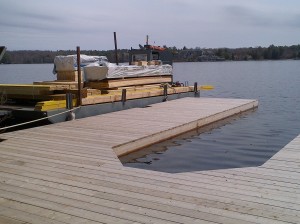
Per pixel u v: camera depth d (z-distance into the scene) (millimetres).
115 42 16641
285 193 4359
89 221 3609
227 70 75938
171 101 14344
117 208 3908
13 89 10898
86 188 4496
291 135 10445
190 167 7055
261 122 12461
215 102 14148
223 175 5031
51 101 9820
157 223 3561
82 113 10508
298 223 3562
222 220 3627
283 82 39188
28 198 4184
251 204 4020
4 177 4918
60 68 12758
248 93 27266
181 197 4207
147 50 17047
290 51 130875
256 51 135375
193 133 9961
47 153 6180
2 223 3566
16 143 6934
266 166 5520
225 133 10336
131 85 13430
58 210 3859
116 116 10500
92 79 12562
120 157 7070
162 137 8414
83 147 6641
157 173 5090
